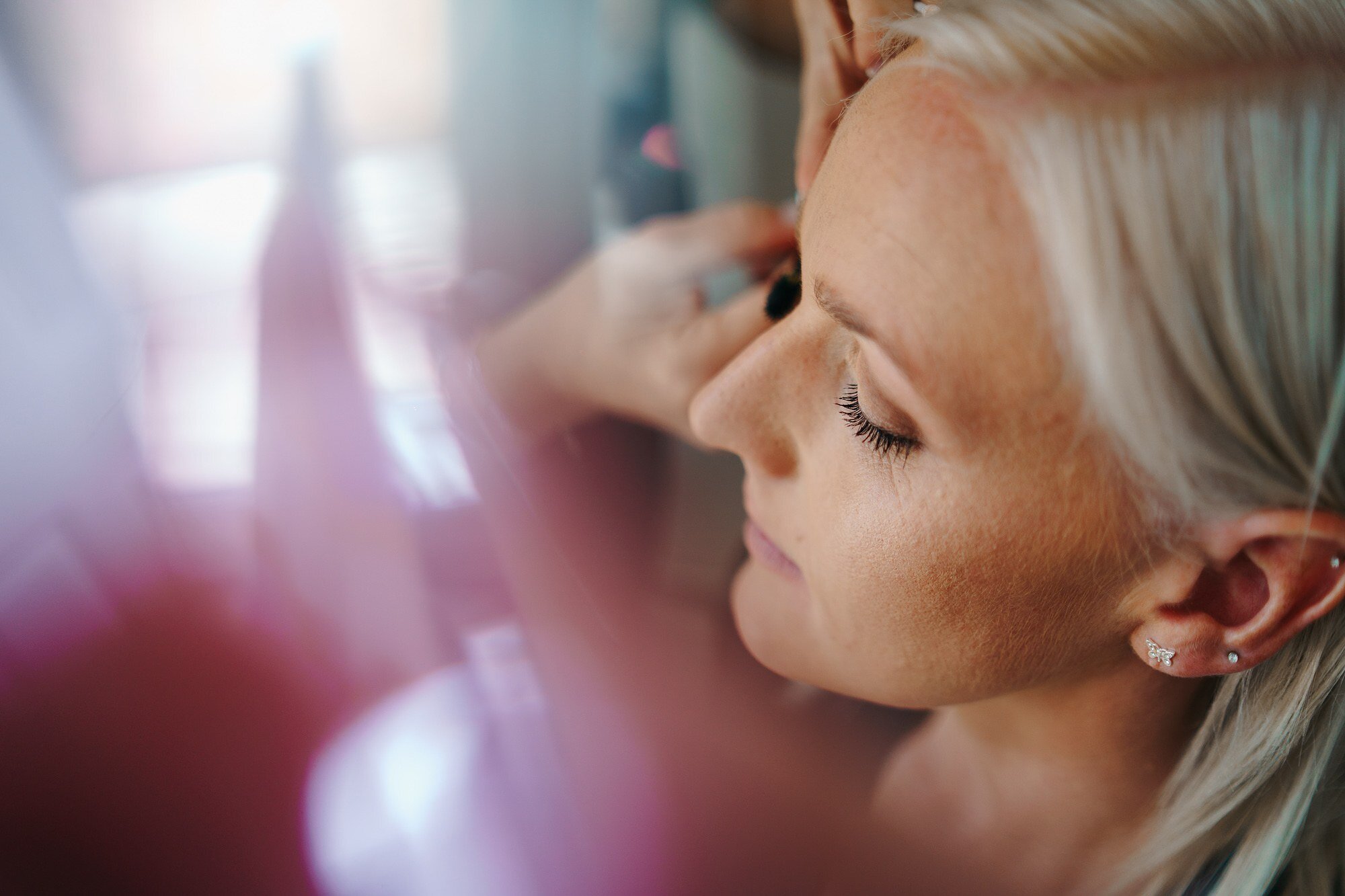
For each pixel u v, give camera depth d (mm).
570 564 820
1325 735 669
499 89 1158
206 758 583
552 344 942
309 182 837
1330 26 507
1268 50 500
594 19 1250
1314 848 703
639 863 691
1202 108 494
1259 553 579
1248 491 554
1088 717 718
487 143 1138
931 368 530
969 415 541
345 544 668
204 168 785
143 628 594
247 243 777
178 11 780
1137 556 585
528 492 911
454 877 623
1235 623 610
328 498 684
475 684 665
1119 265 504
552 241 1137
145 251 745
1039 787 781
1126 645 662
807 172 749
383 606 658
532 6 1159
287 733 600
